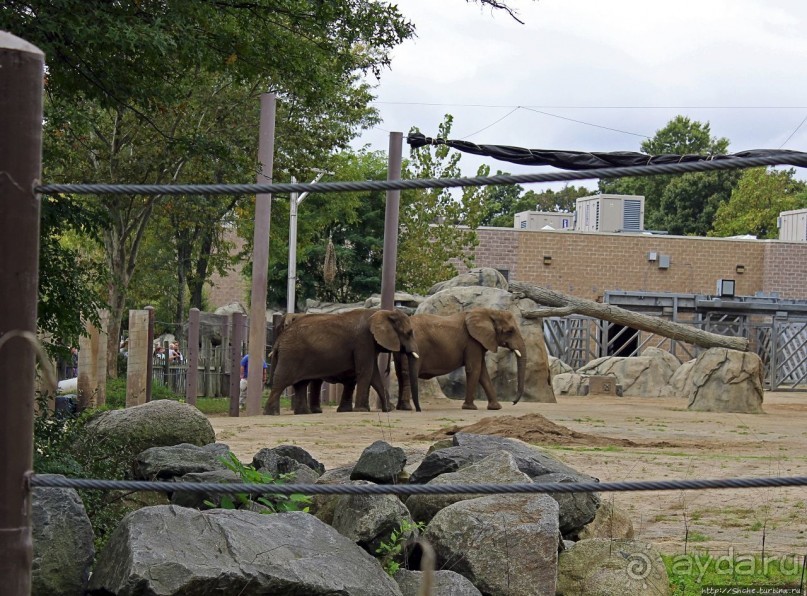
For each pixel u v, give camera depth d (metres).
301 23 13.73
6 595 3.95
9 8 10.82
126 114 26.61
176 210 35.84
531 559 7.66
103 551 6.54
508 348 29.59
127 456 10.32
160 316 49.25
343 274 54.75
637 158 22.52
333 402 33.97
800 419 27.52
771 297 49.72
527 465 9.76
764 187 80.25
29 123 3.85
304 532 6.80
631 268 58.34
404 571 7.36
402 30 14.26
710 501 12.72
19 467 3.93
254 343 26.28
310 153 33.50
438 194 52.25
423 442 18.69
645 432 22.47
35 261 3.89
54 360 12.26
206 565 6.08
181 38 11.86
